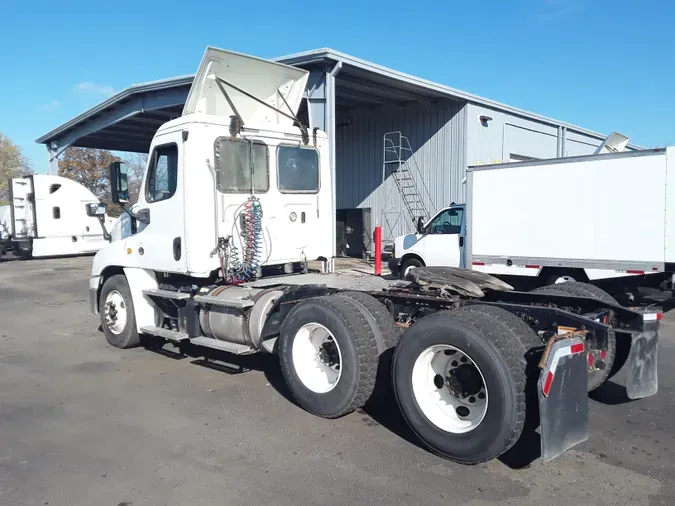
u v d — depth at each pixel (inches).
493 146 792.9
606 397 221.3
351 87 682.2
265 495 146.8
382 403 216.5
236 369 262.2
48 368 269.1
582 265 380.8
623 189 361.4
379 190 840.3
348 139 875.4
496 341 152.9
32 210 856.3
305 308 201.3
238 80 257.9
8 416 204.7
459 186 755.4
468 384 164.2
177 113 800.9
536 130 881.5
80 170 1439.5
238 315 237.9
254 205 256.4
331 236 292.8
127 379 248.5
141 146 1125.7
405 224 812.0
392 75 623.8
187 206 245.1
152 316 286.0
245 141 257.0
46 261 866.8
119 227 299.9
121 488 150.9
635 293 366.6
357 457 168.9
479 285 210.5
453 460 164.4
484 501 142.7
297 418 200.4
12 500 144.5
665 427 191.2
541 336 176.6
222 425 194.4
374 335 190.5
